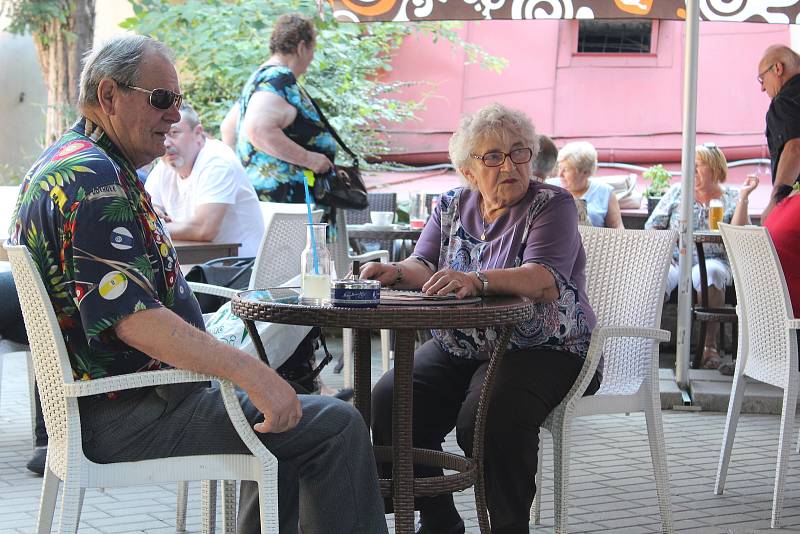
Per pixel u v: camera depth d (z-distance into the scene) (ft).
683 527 12.97
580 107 38.88
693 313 22.93
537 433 10.72
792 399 13.12
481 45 39.42
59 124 33.96
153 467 8.68
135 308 8.27
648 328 11.65
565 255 11.26
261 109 19.39
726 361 23.07
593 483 14.96
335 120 36.99
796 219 14.96
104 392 8.39
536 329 11.24
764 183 37.22
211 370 8.37
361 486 8.97
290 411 8.54
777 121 21.88
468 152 11.51
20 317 14.11
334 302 9.24
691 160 20.12
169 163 18.03
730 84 37.68
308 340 13.67
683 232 20.33
